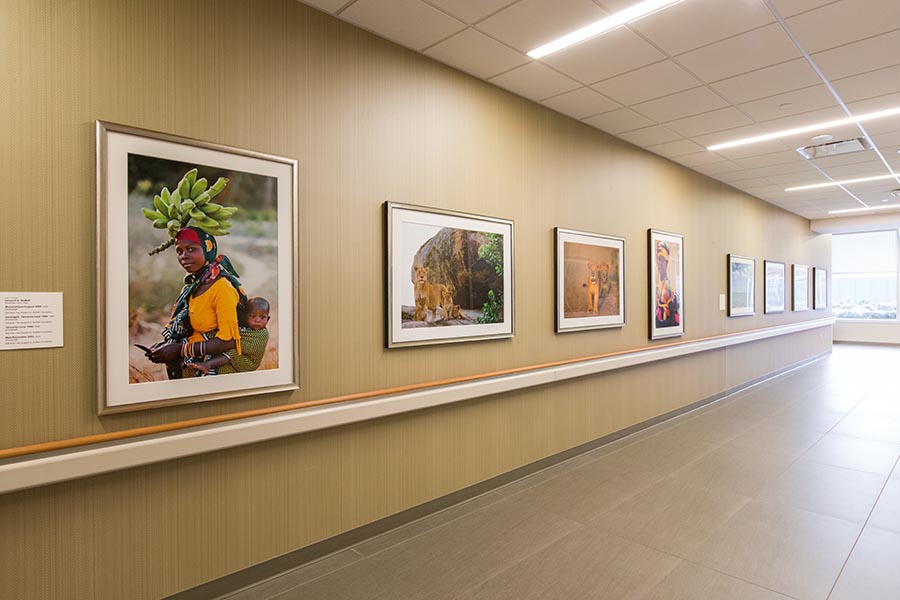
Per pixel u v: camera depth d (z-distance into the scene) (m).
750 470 4.57
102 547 2.34
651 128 5.27
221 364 2.66
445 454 3.81
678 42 3.45
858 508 3.75
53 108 2.19
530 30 3.30
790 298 10.59
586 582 2.81
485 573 2.91
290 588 2.78
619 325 5.52
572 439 4.95
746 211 8.63
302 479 3.03
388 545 3.25
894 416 6.52
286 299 2.91
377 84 3.38
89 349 2.29
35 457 2.13
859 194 8.78
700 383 7.13
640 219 5.93
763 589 2.74
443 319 3.75
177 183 2.52
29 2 2.14
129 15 2.39
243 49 2.77
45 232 2.18
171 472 2.54
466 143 3.95
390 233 3.42
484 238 4.05
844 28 3.26
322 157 3.09
